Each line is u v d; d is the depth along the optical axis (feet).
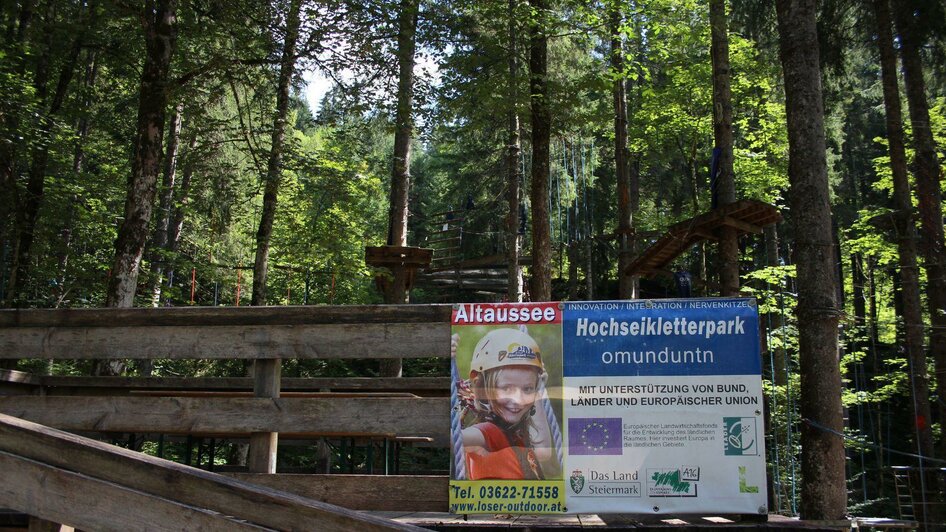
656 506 17.19
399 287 55.52
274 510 11.43
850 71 75.51
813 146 20.70
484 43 48.08
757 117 76.74
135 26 51.57
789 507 38.09
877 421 85.25
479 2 48.55
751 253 82.74
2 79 48.49
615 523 17.10
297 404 18.22
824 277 20.02
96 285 63.26
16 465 12.39
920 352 57.88
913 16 55.57
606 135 89.97
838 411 19.31
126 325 19.12
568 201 109.29
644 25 49.96
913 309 58.03
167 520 11.68
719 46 51.88
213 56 47.47
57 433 12.49
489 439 17.54
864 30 62.49
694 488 17.24
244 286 87.61
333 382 29.68
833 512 18.69
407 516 17.93
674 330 17.80
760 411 17.40
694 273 103.19
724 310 17.80
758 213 43.14
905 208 57.77
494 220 113.39
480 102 48.98
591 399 17.61
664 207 115.65
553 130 56.59
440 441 29.68
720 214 43.68
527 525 16.84
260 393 18.45
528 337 17.92
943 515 49.75
